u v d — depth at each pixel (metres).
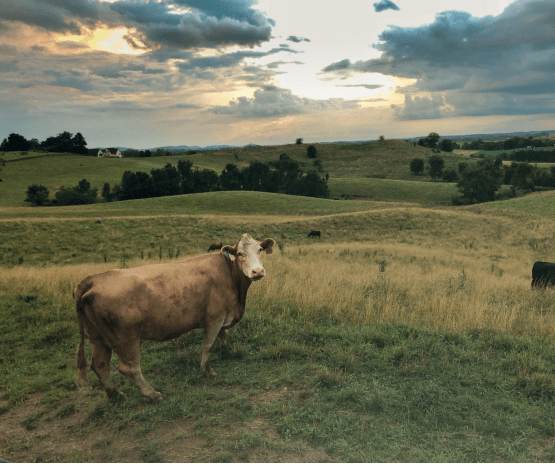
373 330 6.73
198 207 62.25
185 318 5.05
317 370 5.39
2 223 35.50
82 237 34.06
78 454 3.82
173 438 4.06
